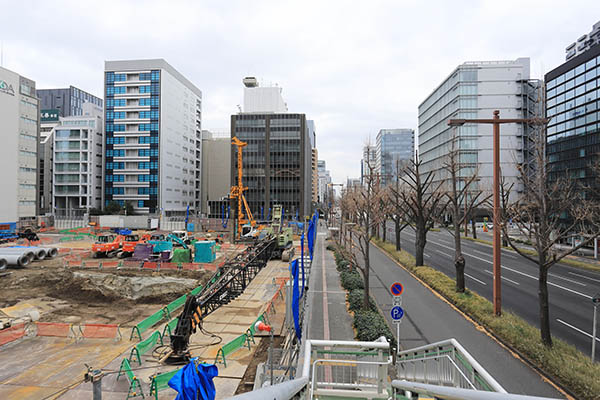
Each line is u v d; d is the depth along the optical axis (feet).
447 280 80.59
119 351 57.26
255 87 346.33
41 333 63.98
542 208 47.98
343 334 50.90
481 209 250.37
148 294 94.84
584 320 59.06
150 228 246.06
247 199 311.88
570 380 36.94
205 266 117.80
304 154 313.94
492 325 53.72
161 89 321.93
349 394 20.81
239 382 47.09
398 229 129.49
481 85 235.61
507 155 222.89
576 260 115.55
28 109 239.09
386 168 442.50
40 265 125.70
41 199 337.11
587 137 141.18
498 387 15.46
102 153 332.60
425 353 27.68
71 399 43.16
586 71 142.00
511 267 106.32
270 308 76.23
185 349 54.03
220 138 415.44
